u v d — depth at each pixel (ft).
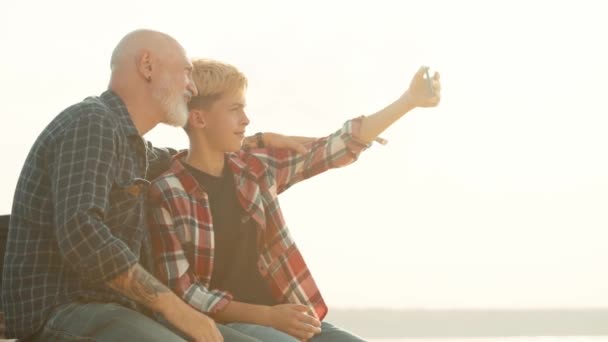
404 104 9.55
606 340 140.15
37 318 7.30
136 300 7.20
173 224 8.50
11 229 7.53
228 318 8.54
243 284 8.94
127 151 7.62
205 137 9.02
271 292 9.09
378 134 9.62
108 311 7.14
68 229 6.98
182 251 8.41
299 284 9.10
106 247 7.01
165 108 8.00
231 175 9.10
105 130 7.38
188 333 7.24
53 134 7.41
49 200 7.38
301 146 9.51
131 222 7.64
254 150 9.48
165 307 7.21
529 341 141.49
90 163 7.21
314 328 8.50
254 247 9.04
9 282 7.41
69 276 7.40
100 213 7.14
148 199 8.52
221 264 8.82
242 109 9.06
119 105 7.75
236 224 8.94
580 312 375.66
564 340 141.59
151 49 7.97
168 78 7.99
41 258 7.38
